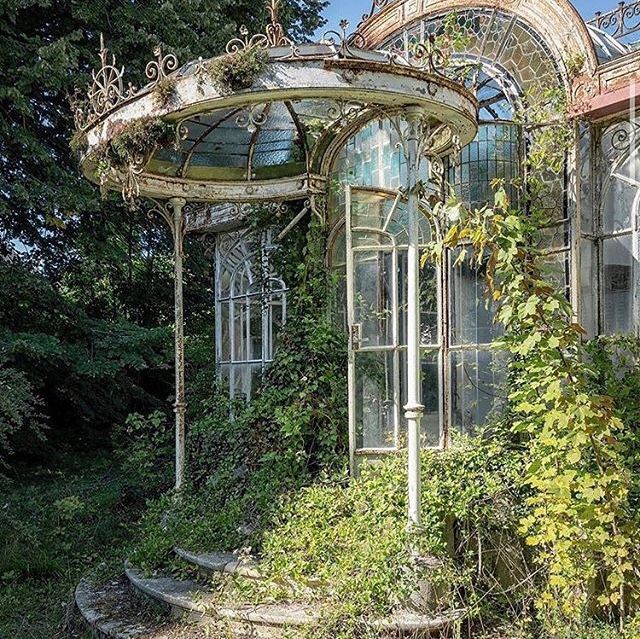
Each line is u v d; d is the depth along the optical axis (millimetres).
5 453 9586
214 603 4273
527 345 4031
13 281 8773
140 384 12117
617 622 4285
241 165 6430
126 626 4457
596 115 5648
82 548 6844
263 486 5379
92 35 9656
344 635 3824
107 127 4852
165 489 7973
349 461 5496
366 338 5785
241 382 8016
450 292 5953
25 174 8789
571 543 4070
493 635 4172
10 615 5418
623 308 5648
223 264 8477
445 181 5879
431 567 4160
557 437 4195
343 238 6406
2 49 8492
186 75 4332
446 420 5891
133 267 12031
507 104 6137
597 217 5793
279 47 4160
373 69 4066
